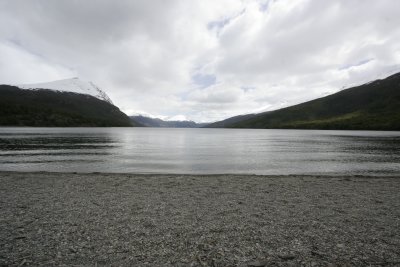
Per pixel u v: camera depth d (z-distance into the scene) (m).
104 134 147.88
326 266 9.12
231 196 19.61
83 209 15.72
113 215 14.62
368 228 12.97
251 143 91.94
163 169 36.97
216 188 22.56
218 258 9.63
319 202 18.05
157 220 13.85
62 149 61.50
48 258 9.40
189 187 22.86
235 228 12.80
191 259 9.54
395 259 9.70
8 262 9.02
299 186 23.78
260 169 37.84
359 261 9.52
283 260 9.55
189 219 14.09
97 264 9.04
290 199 18.84
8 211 15.16
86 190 21.25
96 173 30.89
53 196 19.08
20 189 21.47
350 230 12.66
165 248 10.45
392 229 12.85
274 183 25.17
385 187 23.58
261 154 56.66
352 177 29.41
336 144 84.94
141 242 10.99
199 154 55.75
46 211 15.23
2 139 90.12
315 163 43.66
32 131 161.75
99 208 15.97
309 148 71.25
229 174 31.28
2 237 11.28
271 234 12.06
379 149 67.44
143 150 63.12
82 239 11.20
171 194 20.08
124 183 24.41
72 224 13.05
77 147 66.75
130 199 18.36
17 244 10.59
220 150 65.19
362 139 111.81
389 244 11.07
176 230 12.44
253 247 10.64
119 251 10.10
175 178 27.55
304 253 10.14
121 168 37.38
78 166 38.59
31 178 26.70
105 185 23.38
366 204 17.58
